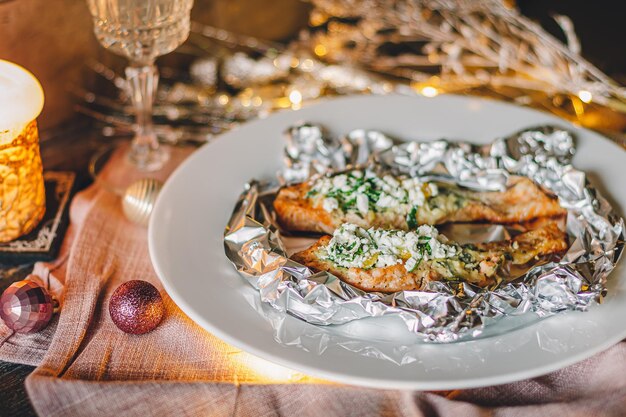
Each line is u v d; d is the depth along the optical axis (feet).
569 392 1.44
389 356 1.41
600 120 2.20
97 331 1.54
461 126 1.96
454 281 1.54
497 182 1.80
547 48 2.29
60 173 1.94
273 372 1.48
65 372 1.45
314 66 2.35
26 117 1.61
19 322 1.50
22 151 1.64
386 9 2.44
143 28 1.78
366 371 1.37
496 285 1.50
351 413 1.39
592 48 2.54
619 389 1.40
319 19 2.49
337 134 1.95
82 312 1.54
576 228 1.70
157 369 1.47
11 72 1.66
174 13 1.80
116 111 2.20
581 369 1.46
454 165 1.82
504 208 1.77
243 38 2.45
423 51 2.50
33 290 1.51
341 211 1.71
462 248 1.62
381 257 1.55
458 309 1.42
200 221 1.69
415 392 1.40
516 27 2.46
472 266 1.58
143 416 1.38
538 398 1.44
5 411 1.42
